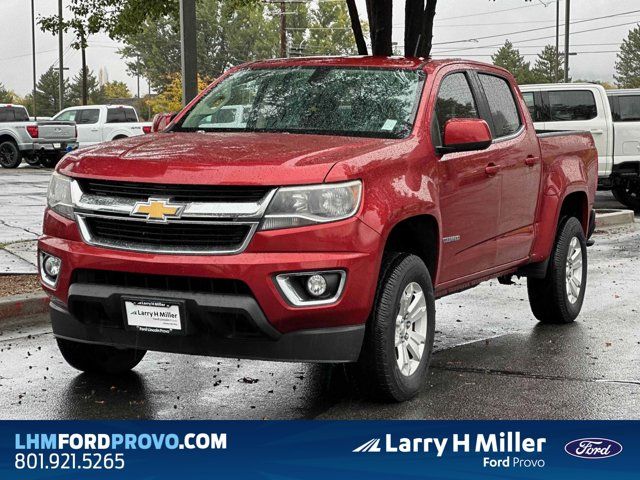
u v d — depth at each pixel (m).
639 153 18.89
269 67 7.04
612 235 15.86
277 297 5.19
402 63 6.75
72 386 6.22
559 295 8.28
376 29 12.03
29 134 31.98
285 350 5.31
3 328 8.05
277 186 5.23
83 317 5.63
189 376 6.52
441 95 6.62
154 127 7.04
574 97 18.98
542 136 8.06
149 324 5.38
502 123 7.40
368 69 6.72
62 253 5.57
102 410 5.72
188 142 5.89
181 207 5.27
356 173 5.41
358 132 6.22
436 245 6.18
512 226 7.41
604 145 18.86
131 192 5.45
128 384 6.30
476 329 8.30
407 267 5.77
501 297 9.97
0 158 32.38
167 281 5.32
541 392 6.19
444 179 6.29
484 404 5.90
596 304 9.51
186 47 11.88
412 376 5.94
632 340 7.83
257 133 6.31
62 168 5.82
